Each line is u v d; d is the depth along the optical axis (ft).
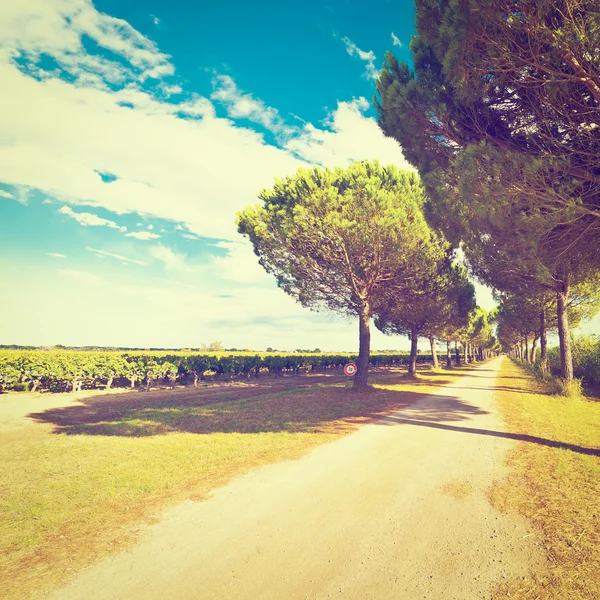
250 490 16.56
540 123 19.84
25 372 55.11
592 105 18.19
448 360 130.82
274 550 11.62
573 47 15.62
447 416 33.65
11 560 11.14
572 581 9.81
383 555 11.30
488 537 12.30
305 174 45.16
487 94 19.92
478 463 20.04
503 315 115.96
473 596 9.32
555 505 14.56
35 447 24.50
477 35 17.20
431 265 51.55
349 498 15.61
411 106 23.40
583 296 61.26
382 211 41.78
